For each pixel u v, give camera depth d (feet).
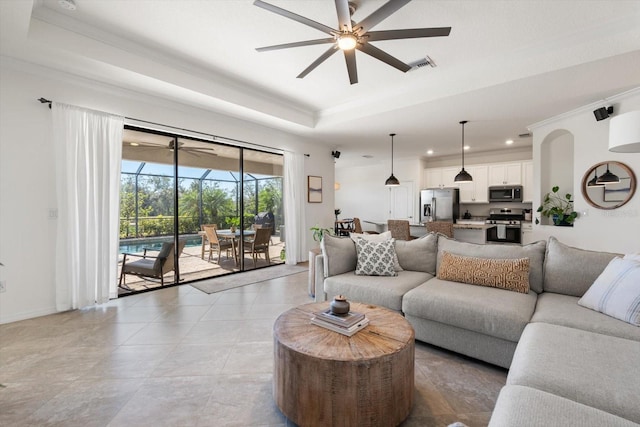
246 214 17.06
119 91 11.30
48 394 5.88
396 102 13.46
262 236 17.94
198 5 7.94
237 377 6.55
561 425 3.10
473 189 23.77
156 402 5.69
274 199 18.61
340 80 12.52
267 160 18.11
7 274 9.24
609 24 8.62
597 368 4.18
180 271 14.60
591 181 12.67
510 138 19.20
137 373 6.65
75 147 10.18
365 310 6.79
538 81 10.37
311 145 20.16
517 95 11.69
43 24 8.26
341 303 5.97
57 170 9.83
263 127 16.76
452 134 18.13
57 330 8.81
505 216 22.79
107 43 9.36
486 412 5.44
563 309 6.47
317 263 10.59
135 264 13.04
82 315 9.98
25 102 9.45
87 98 10.62
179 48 10.14
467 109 13.44
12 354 7.42
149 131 12.72
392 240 10.51
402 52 10.25
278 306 11.05
